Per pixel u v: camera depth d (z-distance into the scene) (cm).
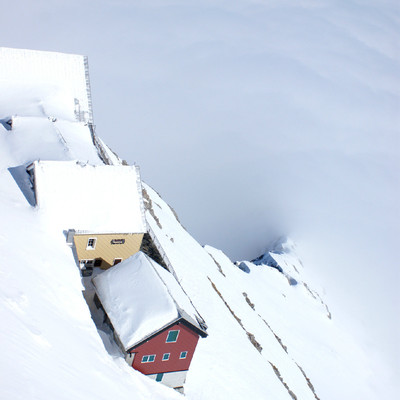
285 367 5991
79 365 2617
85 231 3866
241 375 4294
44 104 5484
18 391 1945
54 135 4738
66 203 3925
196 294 5231
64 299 3148
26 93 5631
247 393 4072
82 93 6047
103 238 3981
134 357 3195
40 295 2939
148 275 3522
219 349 4438
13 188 3981
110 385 2711
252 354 5016
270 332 6756
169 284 3600
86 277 3881
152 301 3334
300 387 5847
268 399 4303
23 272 3012
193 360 3928
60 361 2486
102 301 3419
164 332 3231
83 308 3259
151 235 4725
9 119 4966
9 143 4578
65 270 3466
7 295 2641
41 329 2603
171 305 3312
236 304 6325
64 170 4050
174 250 5997
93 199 4031
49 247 3559
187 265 5900
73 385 2362
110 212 4044
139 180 4303
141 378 3197
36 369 2227
